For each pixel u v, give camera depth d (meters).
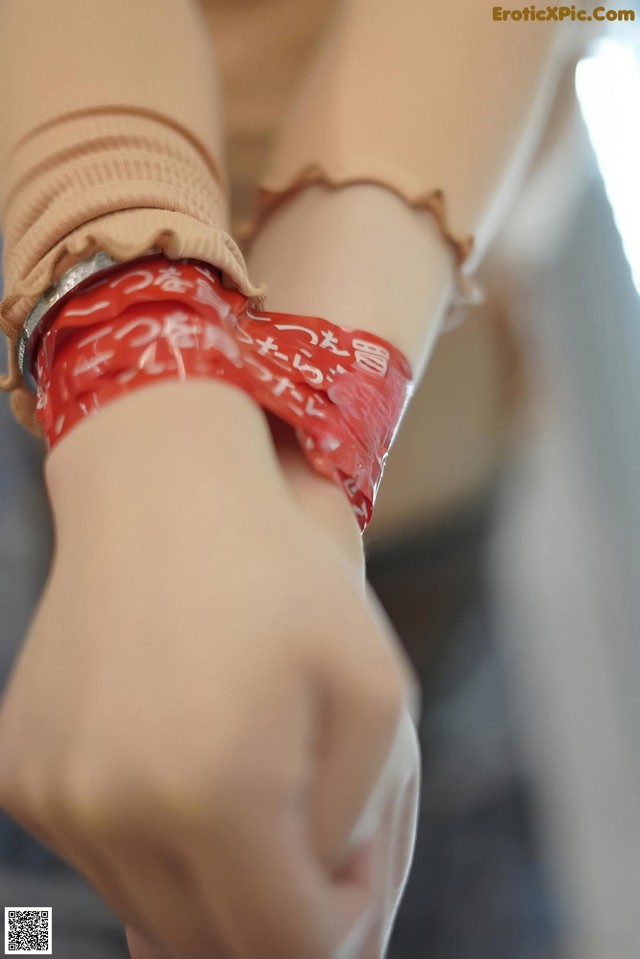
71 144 0.38
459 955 0.80
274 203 0.44
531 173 0.56
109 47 0.39
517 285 0.70
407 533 0.84
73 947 0.60
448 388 0.72
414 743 0.34
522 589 0.91
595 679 0.91
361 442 0.36
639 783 0.88
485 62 0.43
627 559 0.95
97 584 0.32
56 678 0.32
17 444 0.78
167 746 0.30
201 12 0.52
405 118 0.42
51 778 0.31
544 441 0.96
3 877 0.61
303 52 0.52
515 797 0.87
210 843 0.30
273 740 0.31
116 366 0.34
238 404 0.34
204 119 0.40
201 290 0.35
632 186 1.03
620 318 1.02
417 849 0.84
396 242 0.41
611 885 0.83
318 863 0.32
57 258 0.36
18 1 0.41
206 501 0.32
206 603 0.31
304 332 0.38
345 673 0.31
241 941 0.31
